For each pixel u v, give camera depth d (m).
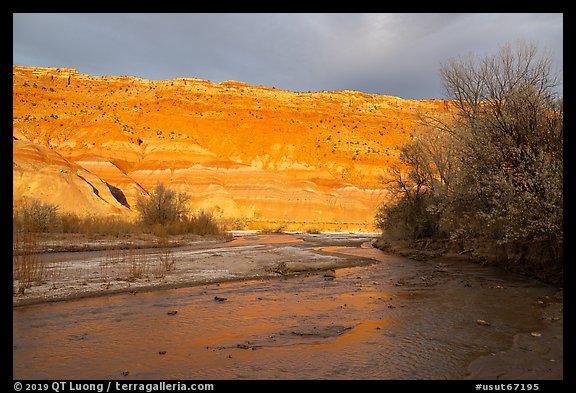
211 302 9.71
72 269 14.11
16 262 11.93
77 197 41.97
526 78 14.92
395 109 117.06
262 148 89.56
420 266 16.20
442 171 21.28
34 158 43.62
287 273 14.38
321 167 85.81
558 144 11.02
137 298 10.15
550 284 10.95
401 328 7.23
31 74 108.94
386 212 27.58
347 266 16.45
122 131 77.06
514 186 11.73
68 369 5.40
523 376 4.95
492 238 14.99
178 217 35.00
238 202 66.81
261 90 119.00
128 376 5.15
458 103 18.66
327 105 114.69
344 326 7.45
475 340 6.41
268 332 7.15
